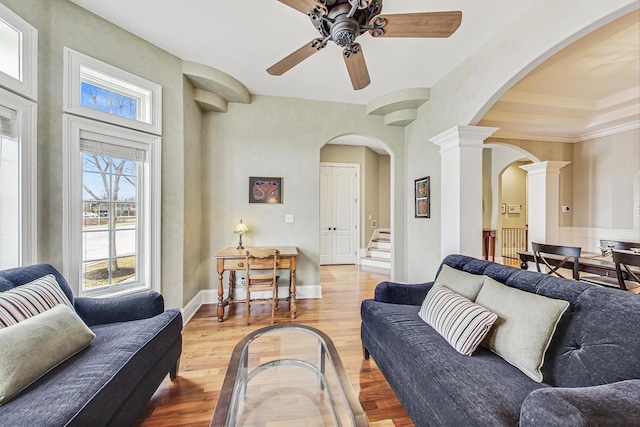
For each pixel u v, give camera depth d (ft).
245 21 7.17
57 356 3.98
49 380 3.70
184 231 9.29
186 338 8.14
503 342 4.28
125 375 4.11
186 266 9.52
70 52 6.75
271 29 7.48
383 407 5.28
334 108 12.11
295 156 11.80
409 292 7.14
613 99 11.78
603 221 14.58
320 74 9.79
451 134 8.69
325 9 4.88
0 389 3.26
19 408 3.19
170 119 8.86
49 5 6.48
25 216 5.93
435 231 10.69
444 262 7.40
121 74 7.60
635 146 13.32
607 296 3.81
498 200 20.71
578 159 15.81
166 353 5.58
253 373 5.73
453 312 4.99
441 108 10.04
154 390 5.04
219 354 7.23
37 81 6.22
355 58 6.63
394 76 9.91
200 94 10.13
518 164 24.08
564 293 4.28
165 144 8.77
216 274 11.23
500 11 6.67
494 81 7.55
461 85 8.91
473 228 8.63
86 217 7.35
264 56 8.80
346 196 19.85
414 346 4.72
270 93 11.37
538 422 2.53
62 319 4.37
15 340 3.62
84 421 3.25
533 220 15.69
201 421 4.97
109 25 7.39
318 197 12.00
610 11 4.99
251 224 11.50
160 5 6.70
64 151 6.70
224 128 11.25
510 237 23.40
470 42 7.89
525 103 11.60
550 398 2.59
